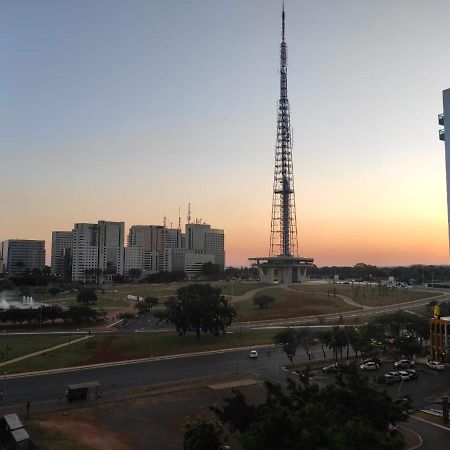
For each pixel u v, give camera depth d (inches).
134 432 2994.6
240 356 5472.4
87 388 3686.0
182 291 7327.8
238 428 2363.4
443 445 2753.4
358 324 7603.4
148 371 4694.9
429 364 4862.2
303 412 2137.1
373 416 2294.5
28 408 3334.2
